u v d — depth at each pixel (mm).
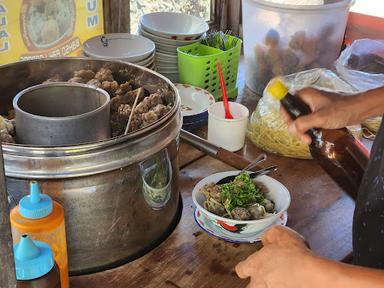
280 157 1633
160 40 1954
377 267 990
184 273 1133
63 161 989
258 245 1223
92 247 1098
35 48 1703
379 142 1014
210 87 1966
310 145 1214
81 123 1077
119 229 1109
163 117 1132
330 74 1734
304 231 1299
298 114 1130
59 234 973
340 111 1087
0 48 1604
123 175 1058
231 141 1624
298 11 1868
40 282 864
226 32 2400
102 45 1822
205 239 1238
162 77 1364
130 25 2100
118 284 1096
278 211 1268
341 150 1176
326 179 1527
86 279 1103
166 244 1218
